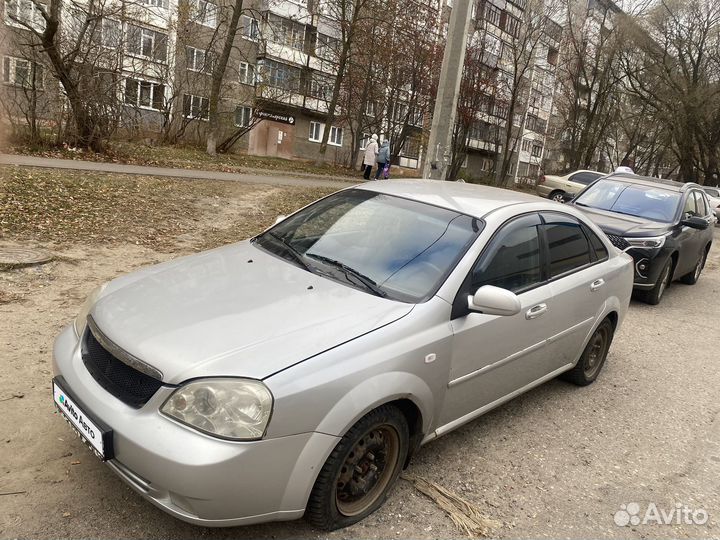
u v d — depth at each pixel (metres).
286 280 3.07
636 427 4.12
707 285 10.02
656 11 32.66
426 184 4.20
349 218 3.71
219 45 29.39
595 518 3.00
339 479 2.55
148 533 2.47
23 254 5.98
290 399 2.26
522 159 52.50
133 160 15.66
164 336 2.48
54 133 14.99
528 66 36.06
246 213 10.56
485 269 3.26
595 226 4.62
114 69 15.55
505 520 2.88
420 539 2.65
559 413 4.19
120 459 2.29
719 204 24.73
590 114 38.81
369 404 2.47
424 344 2.78
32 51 14.34
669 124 35.41
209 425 2.20
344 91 27.78
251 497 2.23
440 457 3.39
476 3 34.66
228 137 26.30
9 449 2.90
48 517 2.48
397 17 24.88
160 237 7.93
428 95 27.19
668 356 5.82
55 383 2.66
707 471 3.62
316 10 30.39
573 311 4.02
